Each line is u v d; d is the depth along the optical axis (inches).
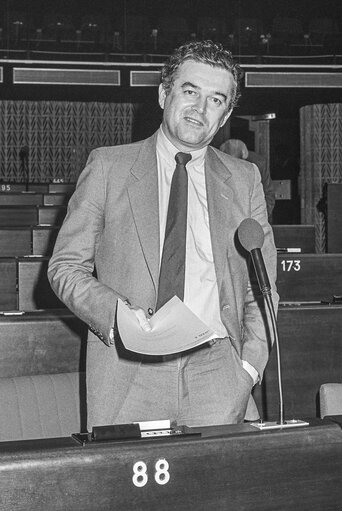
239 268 87.0
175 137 85.7
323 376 129.3
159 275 82.7
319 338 129.4
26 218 296.5
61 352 113.7
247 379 84.2
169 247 82.8
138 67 465.7
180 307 69.1
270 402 127.1
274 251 91.3
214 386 82.2
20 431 100.8
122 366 82.0
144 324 72.1
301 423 68.8
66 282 82.4
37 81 460.4
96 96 489.4
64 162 532.4
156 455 62.3
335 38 504.1
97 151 87.4
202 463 63.6
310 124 502.3
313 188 504.1
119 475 61.2
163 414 81.7
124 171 85.6
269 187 287.0
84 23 504.1
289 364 128.2
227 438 64.5
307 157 505.4
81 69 462.0
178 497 62.9
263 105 494.6
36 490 59.3
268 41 497.4
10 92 478.9
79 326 114.4
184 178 85.0
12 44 482.6
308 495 66.7
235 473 64.6
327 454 67.4
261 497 65.3
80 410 105.1
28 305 170.9
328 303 140.3
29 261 171.3
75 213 85.0
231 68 85.8
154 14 520.7
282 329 128.1
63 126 531.8
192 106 84.2
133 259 83.1
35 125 529.0
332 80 460.1
